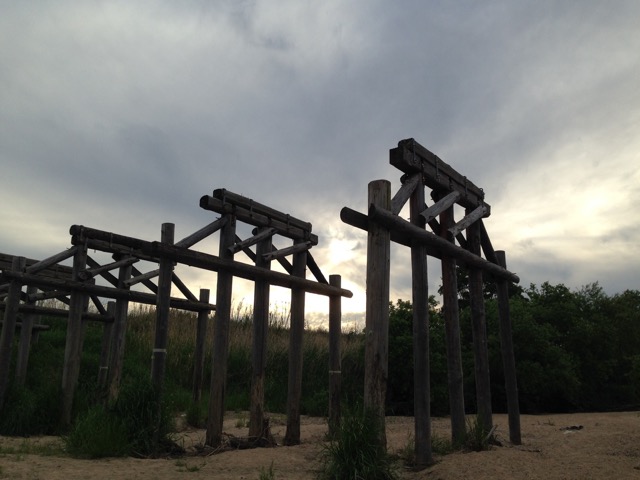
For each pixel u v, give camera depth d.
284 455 7.39
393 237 6.64
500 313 9.25
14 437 9.29
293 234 10.23
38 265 10.21
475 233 8.77
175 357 17.86
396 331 16.27
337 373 10.33
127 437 7.21
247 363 18.61
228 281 8.72
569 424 11.46
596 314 19.86
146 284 12.06
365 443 5.26
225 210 8.74
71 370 10.39
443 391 15.56
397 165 6.99
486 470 5.51
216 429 8.26
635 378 18.17
